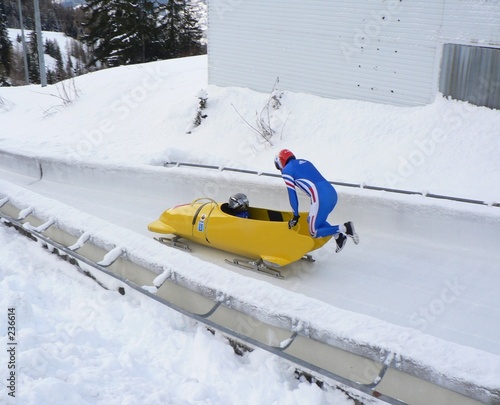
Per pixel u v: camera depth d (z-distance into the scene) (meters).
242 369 4.53
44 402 3.47
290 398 4.15
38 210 7.04
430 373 3.75
